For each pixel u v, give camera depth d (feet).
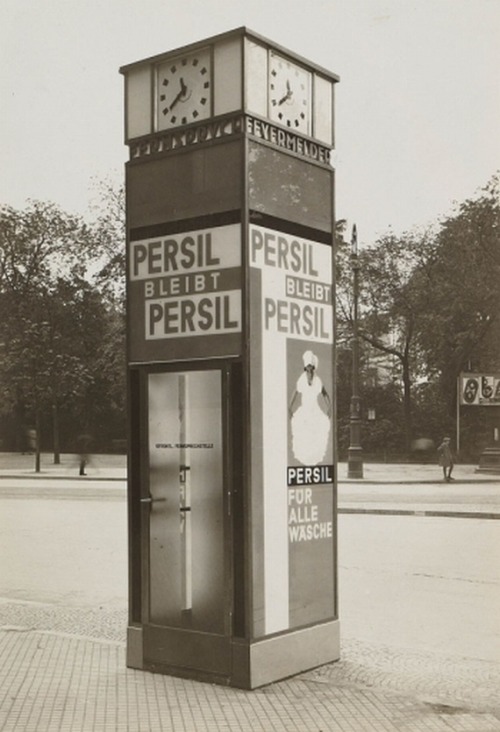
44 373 127.44
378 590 33.27
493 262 130.52
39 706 17.85
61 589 34.50
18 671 20.67
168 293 20.48
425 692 19.30
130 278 21.18
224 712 17.44
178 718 17.06
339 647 21.83
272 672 19.49
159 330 20.61
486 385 126.31
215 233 19.70
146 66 20.97
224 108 19.63
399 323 144.97
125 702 18.10
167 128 20.63
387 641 25.11
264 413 19.54
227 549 19.27
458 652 23.66
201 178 19.97
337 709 17.72
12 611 29.58
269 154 19.94
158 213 20.70
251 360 19.26
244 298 19.17
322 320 21.35
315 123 21.42
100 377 150.00
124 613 29.40
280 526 19.86
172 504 20.36
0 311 141.28
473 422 142.41
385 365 155.63
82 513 63.41
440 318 137.39
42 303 143.23
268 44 19.97
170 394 20.52
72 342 146.30
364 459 142.41
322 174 21.53
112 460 139.54
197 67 20.17
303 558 20.53
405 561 40.01
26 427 163.53
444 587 33.86
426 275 138.31
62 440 163.43
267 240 19.83
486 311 134.31
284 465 20.04
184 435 20.21
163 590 20.48
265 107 19.92
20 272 142.51
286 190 20.42
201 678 19.67
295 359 20.49
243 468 19.11
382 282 141.18
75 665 21.22
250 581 18.99
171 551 20.35
